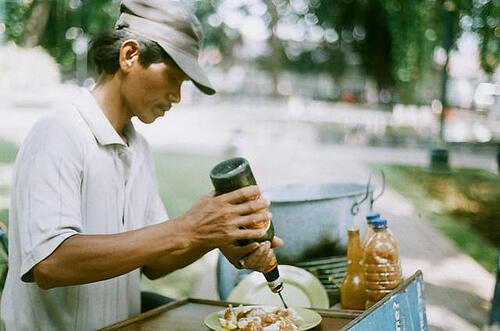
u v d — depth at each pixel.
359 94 38.78
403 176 12.55
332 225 2.95
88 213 1.96
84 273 1.68
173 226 1.66
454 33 13.96
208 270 5.75
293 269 2.70
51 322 1.98
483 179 12.49
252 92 46.91
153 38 1.94
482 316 4.50
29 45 19.75
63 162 1.85
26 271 1.71
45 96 22.11
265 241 1.86
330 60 39.06
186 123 25.23
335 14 27.75
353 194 3.00
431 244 6.89
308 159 14.87
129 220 2.12
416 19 17.52
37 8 19.23
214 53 48.94
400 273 2.37
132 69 1.97
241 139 15.13
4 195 8.92
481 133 20.48
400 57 19.30
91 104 1.99
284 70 43.81
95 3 24.47
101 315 2.04
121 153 2.06
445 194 10.66
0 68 22.12
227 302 2.16
